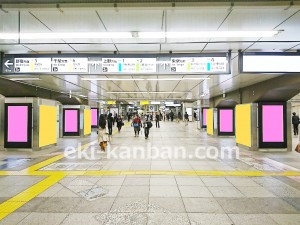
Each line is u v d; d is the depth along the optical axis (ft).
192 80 36.99
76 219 13.91
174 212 14.85
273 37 18.15
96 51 22.35
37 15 14.06
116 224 13.26
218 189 19.27
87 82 38.68
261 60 19.72
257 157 33.68
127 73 20.04
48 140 42.86
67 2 12.60
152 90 52.70
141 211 14.97
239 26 15.97
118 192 18.44
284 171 25.38
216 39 18.61
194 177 22.82
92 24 15.37
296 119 62.34
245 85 43.57
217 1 12.44
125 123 130.62
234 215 14.46
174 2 12.51
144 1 12.50
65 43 19.98
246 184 20.70
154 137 60.03
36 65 20.17
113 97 72.43
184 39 18.70
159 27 15.96
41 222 13.53
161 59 20.01
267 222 13.53
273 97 38.42
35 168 26.50
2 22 15.16
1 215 14.48
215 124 63.21
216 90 52.13
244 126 42.63
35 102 39.37
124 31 16.58
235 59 24.58
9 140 39.42
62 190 18.97
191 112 156.46
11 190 19.04
